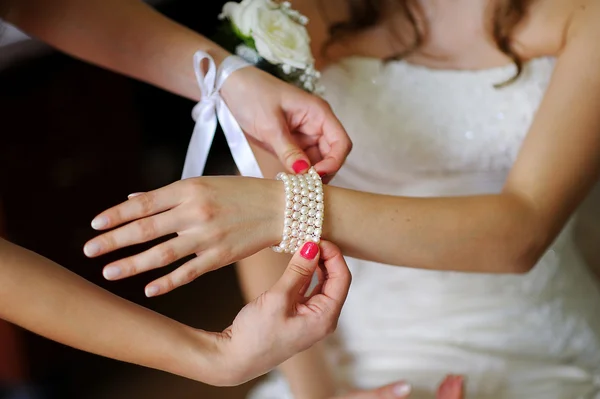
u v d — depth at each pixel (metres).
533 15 1.15
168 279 0.83
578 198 1.03
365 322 1.20
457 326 1.17
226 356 0.85
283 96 0.96
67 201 1.66
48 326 0.83
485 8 1.16
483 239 0.98
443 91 1.19
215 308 1.93
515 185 1.02
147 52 1.05
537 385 1.14
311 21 1.21
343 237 0.93
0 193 1.53
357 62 1.21
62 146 1.61
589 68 1.04
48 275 0.83
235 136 0.96
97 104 1.66
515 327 1.18
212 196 0.85
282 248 0.88
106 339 0.84
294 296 0.84
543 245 1.02
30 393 1.64
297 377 1.15
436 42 1.19
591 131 1.02
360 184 1.24
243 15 0.98
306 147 0.99
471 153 1.19
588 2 1.10
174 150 1.96
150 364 0.86
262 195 0.87
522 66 1.18
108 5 1.05
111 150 1.75
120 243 0.81
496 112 1.18
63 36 1.07
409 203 0.96
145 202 0.83
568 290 1.24
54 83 1.54
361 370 1.17
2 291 0.82
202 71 1.00
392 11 1.19
